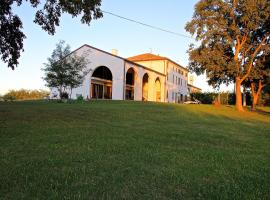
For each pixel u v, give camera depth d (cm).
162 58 6050
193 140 998
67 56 2989
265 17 2689
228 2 2780
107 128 1157
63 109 1895
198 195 458
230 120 1941
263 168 654
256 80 3309
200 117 2003
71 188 462
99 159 650
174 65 6556
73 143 816
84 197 427
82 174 536
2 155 657
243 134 1253
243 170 625
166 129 1245
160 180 523
